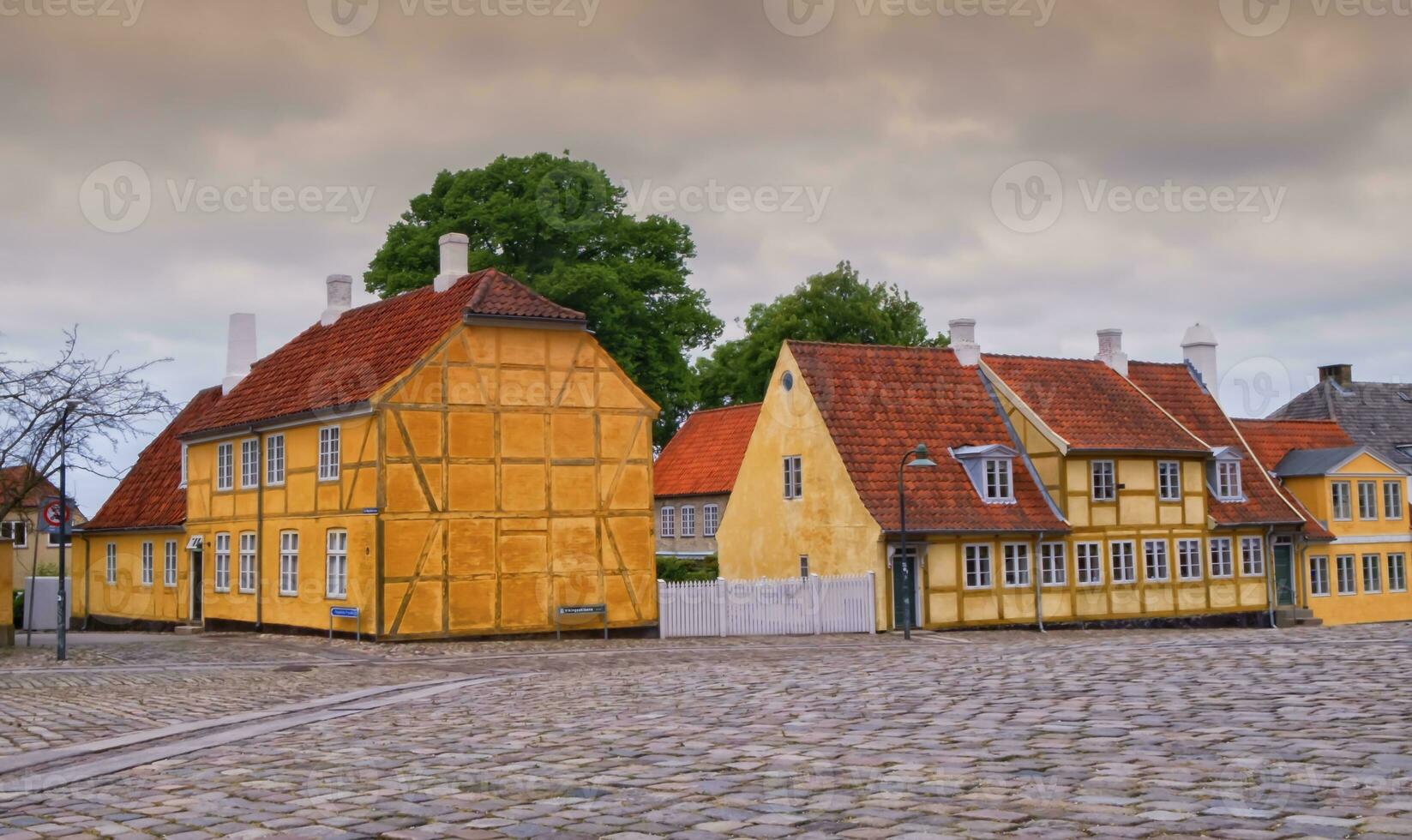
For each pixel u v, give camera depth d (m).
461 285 33.72
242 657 27.17
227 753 12.82
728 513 42.69
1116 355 46.09
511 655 27.39
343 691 19.55
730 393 66.81
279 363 39.34
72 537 46.81
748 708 15.10
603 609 33.03
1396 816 8.01
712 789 9.77
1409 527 48.81
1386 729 11.41
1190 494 42.59
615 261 49.25
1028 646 27.05
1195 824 7.96
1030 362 43.66
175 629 39.47
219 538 37.94
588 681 20.08
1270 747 10.72
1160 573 41.56
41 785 11.02
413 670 23.61
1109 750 10.86
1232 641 24.66
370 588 30.69
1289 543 45.41
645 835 8.27
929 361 42.12
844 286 64.25
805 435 39.56
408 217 50.97
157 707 17.34
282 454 34.78
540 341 32.91
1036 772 9.95
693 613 34.00
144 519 42.50
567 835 8.36
